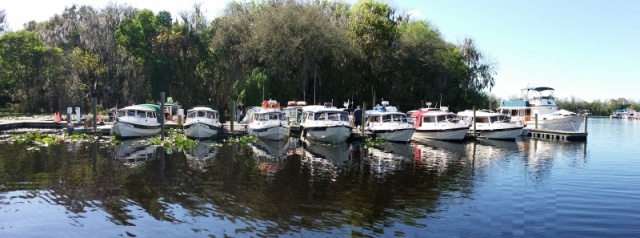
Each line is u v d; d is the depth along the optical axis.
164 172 18.89
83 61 51.06
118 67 53.62
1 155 22.72
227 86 51.47
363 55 50.66
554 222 12.45
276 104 34.03
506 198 15.06
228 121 47.47
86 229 11.39
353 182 17.42
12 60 51.81
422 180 18.00
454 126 33.94
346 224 11.98
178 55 50.41
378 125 33.56
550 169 21.17
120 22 52.19
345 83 49.78
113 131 31.14
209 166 20.64
